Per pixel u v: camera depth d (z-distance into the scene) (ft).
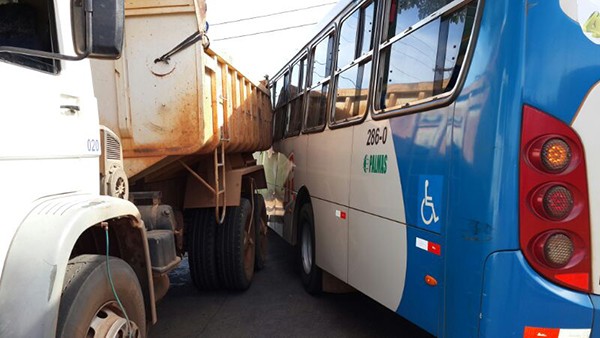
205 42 11.93
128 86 11.64
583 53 6.82
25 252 5.67
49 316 5.53
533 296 6.78
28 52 5.40
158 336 13.82
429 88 9.05
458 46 8.12
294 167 20.85
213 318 15.16
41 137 6.27
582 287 6.86
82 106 7.50
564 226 6.77
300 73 21.61
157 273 9.95
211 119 12.98
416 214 9.17
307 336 13.56
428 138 8.76
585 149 6.78
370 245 11.45
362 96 12.48
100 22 5.67
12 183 5.72
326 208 15.15
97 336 6.67
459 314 7.68
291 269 21.47
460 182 7.68
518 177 6.79
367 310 15.70
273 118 29.63
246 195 20.10
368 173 11.60
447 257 8.04
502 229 6.86
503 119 6.83
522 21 6.77
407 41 10.12
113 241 8.68
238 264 17.02
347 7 14.61
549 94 6.72
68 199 6.67
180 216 15.78
